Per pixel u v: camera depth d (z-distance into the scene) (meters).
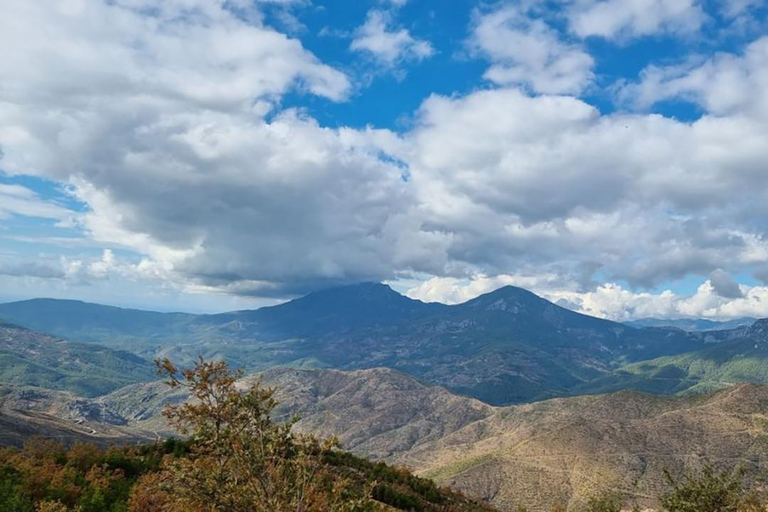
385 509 12.15
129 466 44.94
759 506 29.45
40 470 37.00
